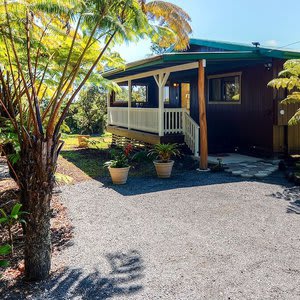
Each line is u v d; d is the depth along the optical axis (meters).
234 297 3.12
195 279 3.46
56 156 3.59
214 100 12.74
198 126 10.28
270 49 9.30
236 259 3.89
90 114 21.42
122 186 7.73
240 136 11.45
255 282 3.38
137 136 12.20
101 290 3.31
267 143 10.25
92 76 5.12
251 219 5.27
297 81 7.98
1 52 4.60
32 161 3.47
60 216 5.63
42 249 3.53
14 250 4.30
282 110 9.89
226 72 11.94
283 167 8.81
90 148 15.09
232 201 6.28
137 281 3.46
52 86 5.19
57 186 7.61
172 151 8.73
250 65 10.66
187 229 4.90
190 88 14.14
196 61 8.99
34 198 3.48
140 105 16.56
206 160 9.22
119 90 5.73
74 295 3.23
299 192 6.81
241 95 11.30
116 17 3.67
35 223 3.50
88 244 4.44
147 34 4.09
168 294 3.20
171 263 3.83
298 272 3.57
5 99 4.93
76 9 3.48
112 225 5.14
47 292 3.30
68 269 3.75
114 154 10.70
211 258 3.93
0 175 8.97
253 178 8.15
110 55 5.63
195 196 6.69
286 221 5.16
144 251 4.18
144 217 5.48
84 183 8.12
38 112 3.40
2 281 3.54
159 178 8.48
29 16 4.06
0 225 5.11
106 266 3.81
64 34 4.55
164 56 8.33
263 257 3.93
